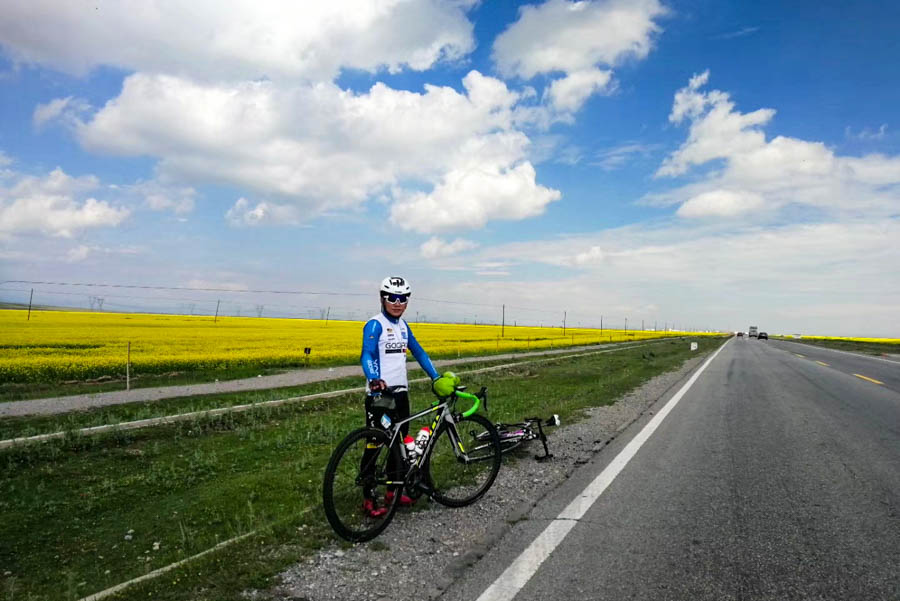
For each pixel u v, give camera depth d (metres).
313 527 3.70
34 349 21.97
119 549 3.66
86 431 7.24
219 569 3.04
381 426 3.93
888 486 4.74
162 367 16.98
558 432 7.20
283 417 9.15
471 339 43.09
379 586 2.85
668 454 5.91
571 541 3.46
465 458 4.48
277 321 68.31
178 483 5.23
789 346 43.94
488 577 2.95
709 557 3.23
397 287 4.07
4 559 3.53
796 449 6.17
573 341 47.41
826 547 3.40
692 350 32.09
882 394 11.40
